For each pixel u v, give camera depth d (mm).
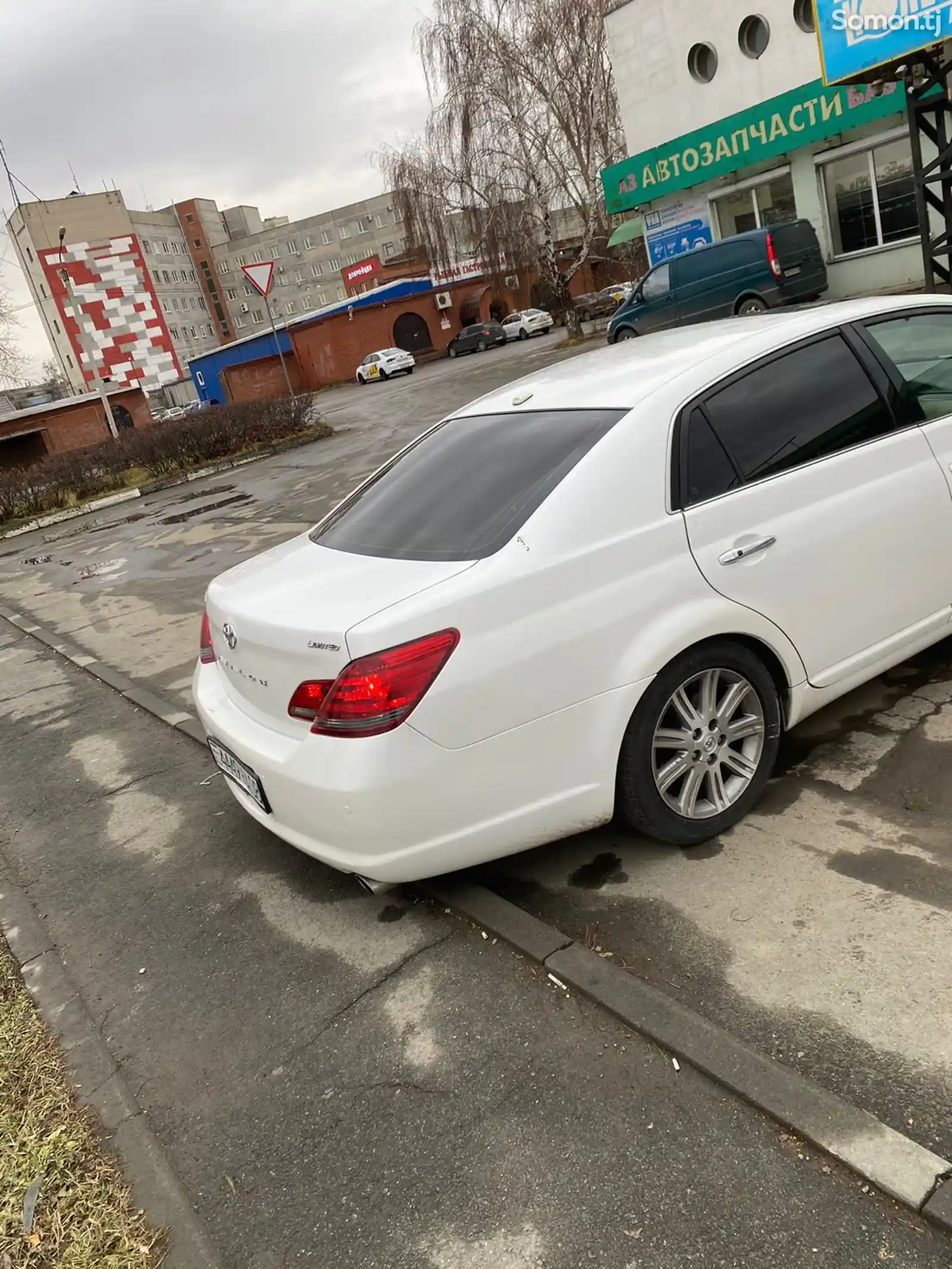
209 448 19359
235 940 3232
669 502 2885
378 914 3172
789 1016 2355
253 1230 2102
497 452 3246
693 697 3010
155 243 104938
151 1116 2508
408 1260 1957
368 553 3131
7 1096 2641
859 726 3648
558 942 2764
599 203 25469
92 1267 2049
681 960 2637
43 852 4215
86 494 19562
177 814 4289
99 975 3201
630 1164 2047
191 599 8445
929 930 2535
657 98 17641
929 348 3725
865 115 13992
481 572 2666
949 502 3510
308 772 2672
